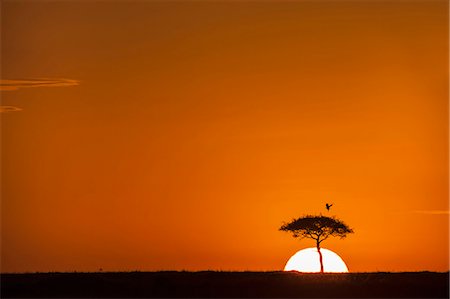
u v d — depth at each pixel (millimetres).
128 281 127688
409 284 124250
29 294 115875
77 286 122375
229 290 119000
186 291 118188
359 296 113625
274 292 117125
